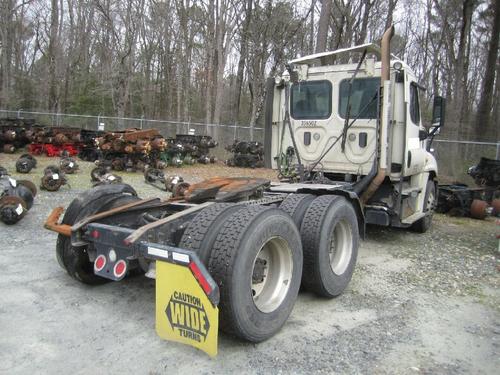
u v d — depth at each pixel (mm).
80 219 4328
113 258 3670
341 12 23781
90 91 34750
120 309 4121
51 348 3365
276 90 7391
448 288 5215
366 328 4004
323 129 7004
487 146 16969
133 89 37406
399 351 3600
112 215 4309
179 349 3416
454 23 29312
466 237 8180
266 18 30594
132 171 15445
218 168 18641
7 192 7438
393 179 6730
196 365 3205
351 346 3635
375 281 5355
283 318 3730
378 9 29031
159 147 15875
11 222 6918
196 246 3334
